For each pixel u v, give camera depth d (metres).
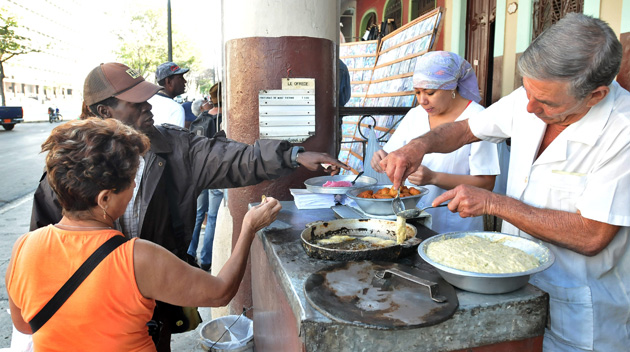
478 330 1.13
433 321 1.05
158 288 1.24
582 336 1.41
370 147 3.29
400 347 1.09
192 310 1.92
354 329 1.06
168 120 3.58
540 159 1.44
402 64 4.30
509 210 1.32
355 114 3.27
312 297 1.17
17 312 1.39
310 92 2.68
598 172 1.27
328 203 2.22
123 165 1.24
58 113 32.28
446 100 2.25
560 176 1.39
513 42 4.51
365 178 2.44
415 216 1.68
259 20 2.59
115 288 1.19
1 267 4.14
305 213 2.10
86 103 1.71
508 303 1.15
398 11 7.91
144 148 1.35
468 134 1.78
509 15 4.55
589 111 1.29
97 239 1.21
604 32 1.09
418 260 1.48
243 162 1.95
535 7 4.20
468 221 2.36
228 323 2.60
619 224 1.21
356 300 1.16
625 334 1.44
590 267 1.41
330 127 2.82
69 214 1.26
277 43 2.60
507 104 1.63
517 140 1.57
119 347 1.22
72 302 1.17
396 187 1.68
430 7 6.52
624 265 1.42
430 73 2.15
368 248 1.57
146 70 31.94
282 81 2.64
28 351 1.69
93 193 1.21
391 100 4.33
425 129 2.42
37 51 26.56
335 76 2.84
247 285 2.79
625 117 1.24
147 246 1.24
